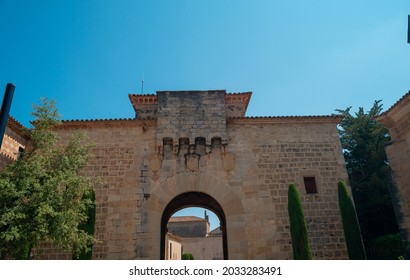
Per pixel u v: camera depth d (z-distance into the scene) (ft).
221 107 60.85
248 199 55.21
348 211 49.73
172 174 56.54
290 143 59.31
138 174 56.34
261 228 53.31
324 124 61.11
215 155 58.18
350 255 47.91
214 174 56.85
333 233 52.85
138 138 58.90
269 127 60.54
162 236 64.39
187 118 59.77
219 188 55.88
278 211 54.39
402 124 53.31
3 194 37.40
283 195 55.52
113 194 54.85
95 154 57.52
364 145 96.27
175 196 55.42
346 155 100.12
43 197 38.37
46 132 45.09
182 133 58.54
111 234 52.26
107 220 53.11
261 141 59.31
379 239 67.72
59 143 57.98
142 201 54.54
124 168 56.70
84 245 42.01
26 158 43.34
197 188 55.83
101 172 56.29
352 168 96.53
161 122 59.21
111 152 57.82
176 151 57.57
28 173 39.52
